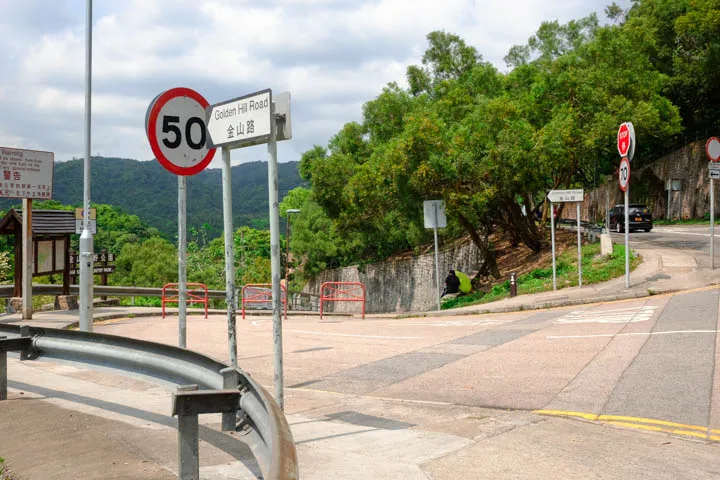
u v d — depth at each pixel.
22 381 8.46
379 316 21.86
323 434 5.72
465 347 10.96
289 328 16.62
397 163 30.36
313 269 63.88
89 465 4.85
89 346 6.32
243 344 12.97
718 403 6.41
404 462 4.82
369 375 8.97
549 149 29.09
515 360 9.34
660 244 28.44
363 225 46.41
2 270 40.94
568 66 34.75
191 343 13.29
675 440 5.37
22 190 16.20
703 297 14.45
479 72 39.25
